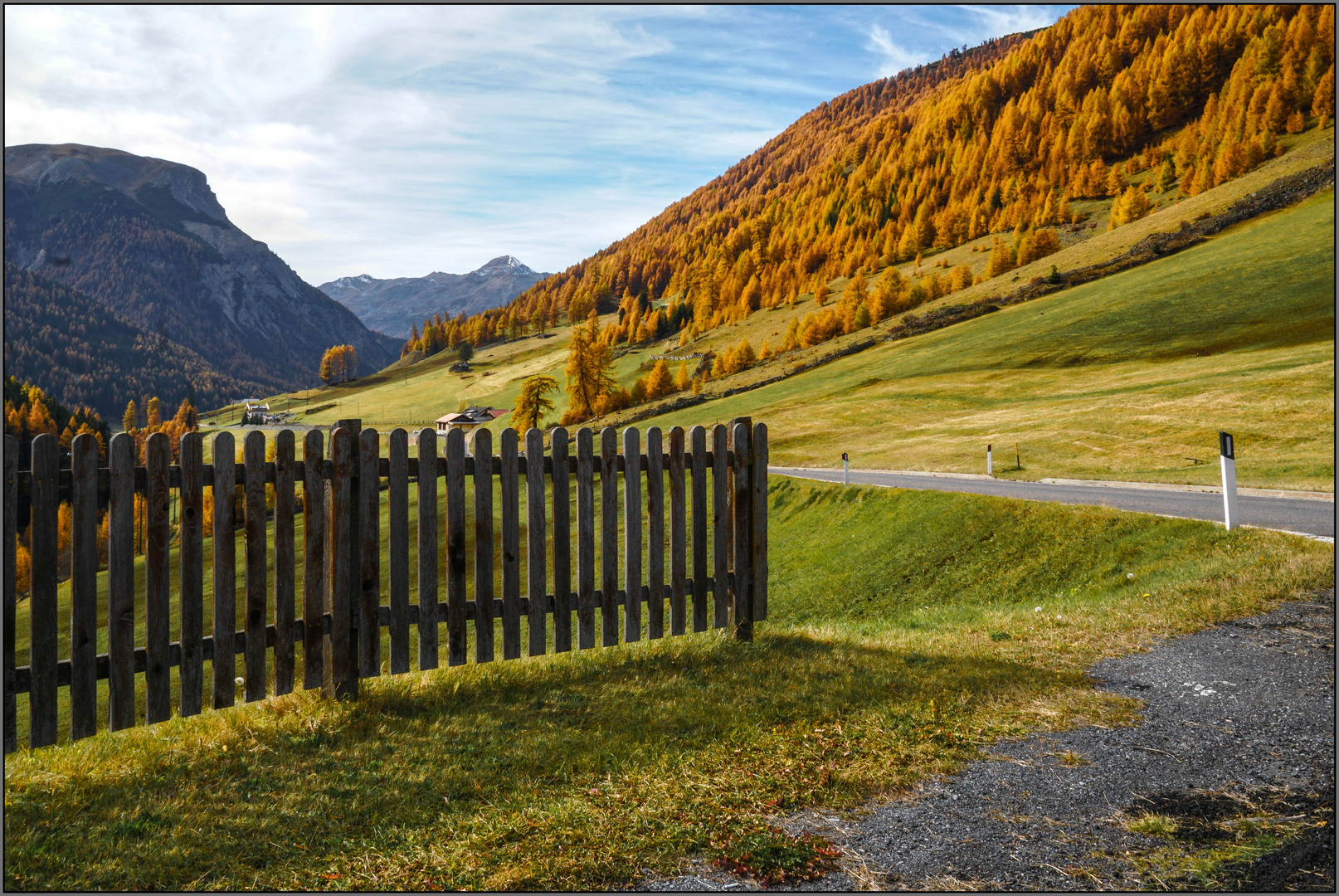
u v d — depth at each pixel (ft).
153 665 15.89
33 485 14.51
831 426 198.70
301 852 11.21
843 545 73.72
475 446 19.88
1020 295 333.01
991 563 51.60
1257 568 27.45
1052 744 14.40
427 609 19.27
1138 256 316.40
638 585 22.62
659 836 11.24
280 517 17.51
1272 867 9.72
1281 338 183.93
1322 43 495.82
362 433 18.39
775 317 629.51
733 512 24.17
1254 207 307.99
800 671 20.25
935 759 13.96
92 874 10.47
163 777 13.89
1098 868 10.03
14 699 14.52
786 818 11.86
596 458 21.80
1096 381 187.93
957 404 199.82
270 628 17.54
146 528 15.81
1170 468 85.10
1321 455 75.51
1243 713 15.26
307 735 16.14
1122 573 38.45
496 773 13.91
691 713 16.98
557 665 21.29
